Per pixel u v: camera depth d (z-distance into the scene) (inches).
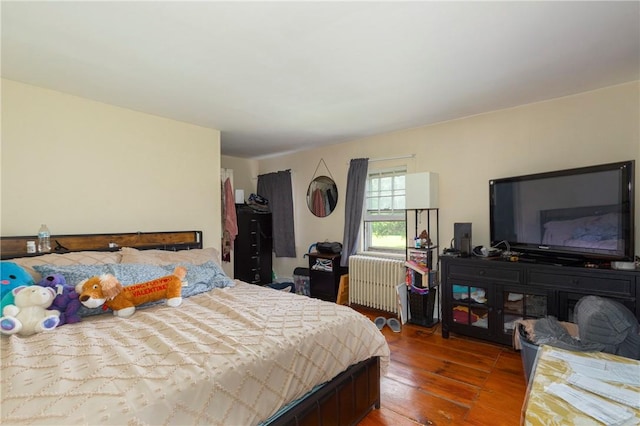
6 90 88.6
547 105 109.7
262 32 66.6
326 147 182.9
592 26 65.4
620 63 82.6
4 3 55.4
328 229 184.1
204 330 62.2
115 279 77.0
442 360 99.5
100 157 107.0
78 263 88.9
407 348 108.9
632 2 57.4
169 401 40.8
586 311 72.7
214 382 45.4
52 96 96.8
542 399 43.0
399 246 154.9
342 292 165.8
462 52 76.2
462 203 130.6
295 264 202.5
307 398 58.9
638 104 93.6
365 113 122.7
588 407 40.3
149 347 54.2
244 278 187.8
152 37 68.1
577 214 94.3
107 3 56.1
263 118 127.5
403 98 107.0
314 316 70.7
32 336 61.1
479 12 60.4
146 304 80.7
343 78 90.6
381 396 80.6
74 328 65.5
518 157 116.2
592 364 52.2
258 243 196.1
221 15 60.3
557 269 93.0
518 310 102.3
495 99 108.7
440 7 58.7
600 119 99.8
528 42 71.7
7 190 88.9
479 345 110.9
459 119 130.8
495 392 81.4
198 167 135.8
